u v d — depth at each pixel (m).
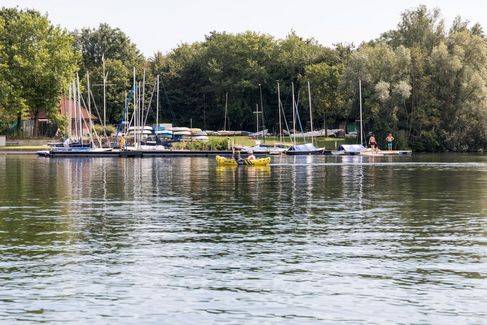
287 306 29.20
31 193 70.56
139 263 36.25
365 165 126.88
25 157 151.88
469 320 27.61
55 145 168.00
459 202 62.41
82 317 27.88
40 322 27.30
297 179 90.62
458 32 194.38
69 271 34.50
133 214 54.09
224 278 33.31
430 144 188.38
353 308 28.95
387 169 114.38
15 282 32.47
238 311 28.59
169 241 42.22
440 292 31.03
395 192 72.00
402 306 29.19
